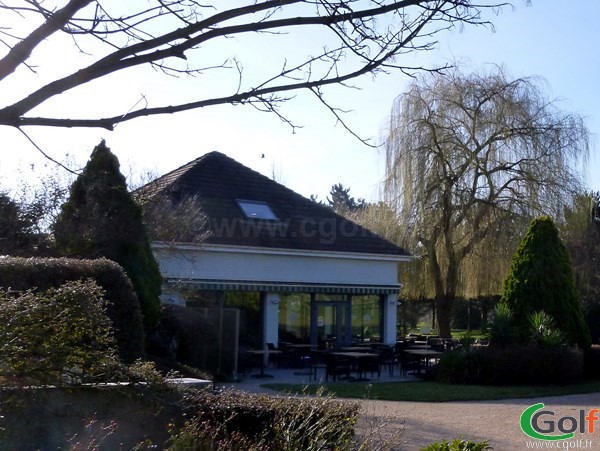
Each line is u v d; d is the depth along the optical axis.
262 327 25.80
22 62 3.75
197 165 27.91
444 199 29.23
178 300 22.08
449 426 12.53
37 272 10.55
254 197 27.94
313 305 27.25
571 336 21.48
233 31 4.13
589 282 34.31
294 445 7.19
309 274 26.86
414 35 4.62
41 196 17.14
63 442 6.76
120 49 3.92
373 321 28.98
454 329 47.94
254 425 7.85
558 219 28.86
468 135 29.39
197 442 6.83
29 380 6.63
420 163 28.98
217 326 20.30
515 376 19.69
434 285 31.25
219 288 24.28
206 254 24.30
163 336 18.38
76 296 6.82
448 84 29.09
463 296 33.19
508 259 29.25
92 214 15.66
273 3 4.18
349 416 8.38
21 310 6.47
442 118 29.17
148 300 15.90
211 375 17.20
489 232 29.48
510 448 10.81
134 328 11.25
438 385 19.50
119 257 15.64
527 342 20.61
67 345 6.77
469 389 18.45
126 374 7.34
